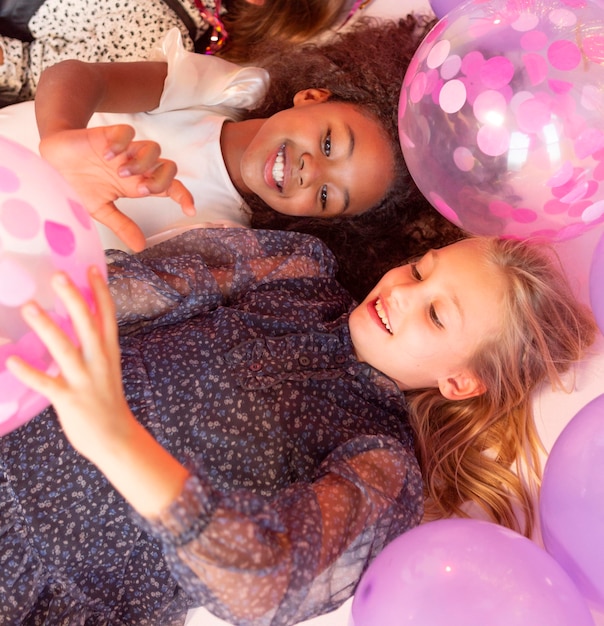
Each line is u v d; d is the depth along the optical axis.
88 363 0.71
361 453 1.13
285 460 1.14
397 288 1.18
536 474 1.36
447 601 0.90
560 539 1.04
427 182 1.14
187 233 1.36
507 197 1.06
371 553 1.07
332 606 1.05
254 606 0.90
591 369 1.38
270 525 0.89
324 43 1.65
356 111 1.42
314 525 0.97
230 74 1.52
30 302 0.67
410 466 1.16
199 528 0.81
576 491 1.00
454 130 1.03
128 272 1.23
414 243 1.60
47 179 0.76
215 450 1.13
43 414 1.13
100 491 1.11
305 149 1.37
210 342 1.19
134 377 1.15
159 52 1.58
